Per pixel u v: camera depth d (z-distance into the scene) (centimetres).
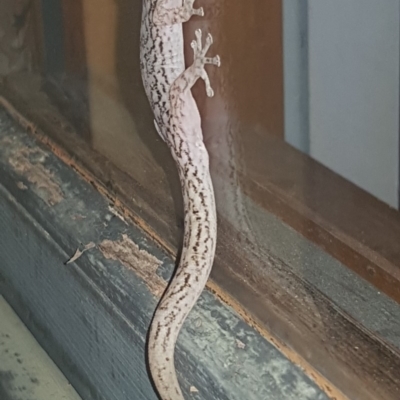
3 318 24
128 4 21
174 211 19
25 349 22
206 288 17
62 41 24
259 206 19
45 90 25
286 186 21
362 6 24
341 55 25
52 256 20
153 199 20
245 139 21
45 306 21
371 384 14
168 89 18
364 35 25
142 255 18
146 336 16
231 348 15
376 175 26
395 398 14
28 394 21
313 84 25
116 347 18
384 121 27
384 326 15
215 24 19
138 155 21
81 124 23
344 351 15
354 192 24
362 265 18
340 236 19
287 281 17
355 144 26
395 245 19
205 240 17
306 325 15
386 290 17
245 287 17
